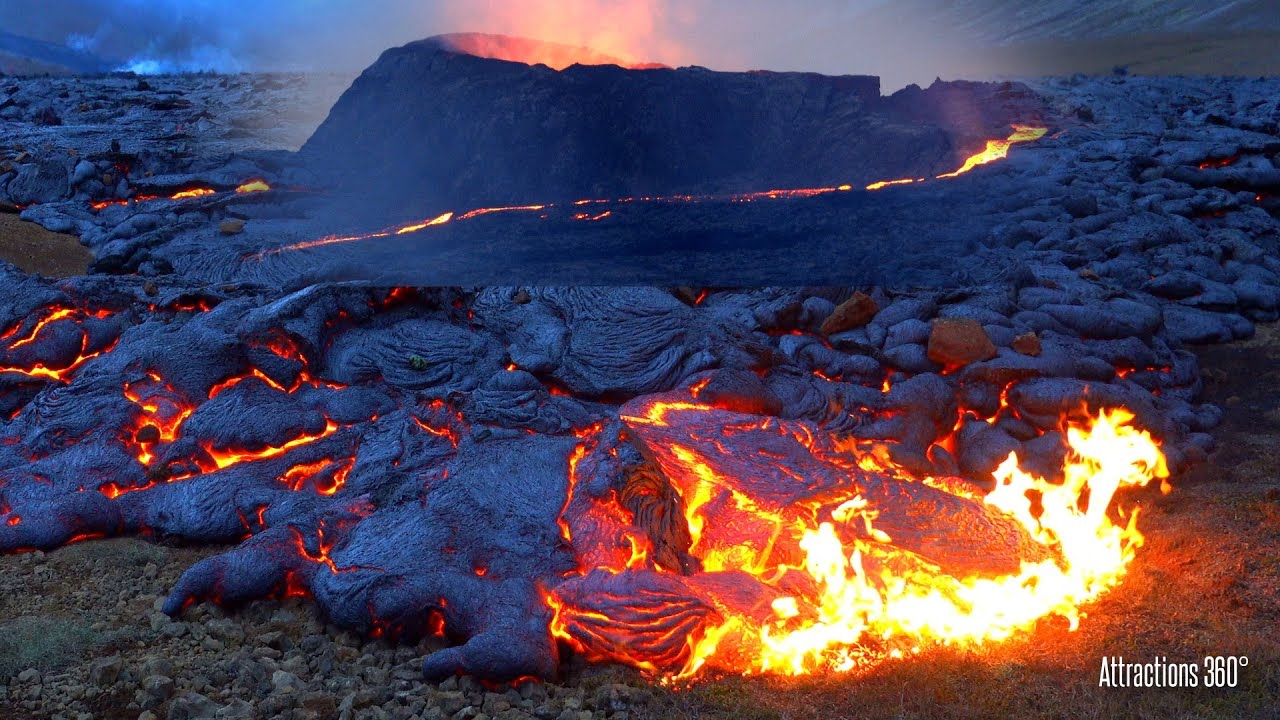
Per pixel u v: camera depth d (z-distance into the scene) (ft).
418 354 34.01
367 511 27.02
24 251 47.50
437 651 22.40
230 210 51.65
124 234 49.06
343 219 50.70
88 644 22.07
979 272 44.14
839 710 21.09
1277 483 32.99
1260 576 26.68
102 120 81.76
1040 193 57.16
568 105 52.60
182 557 26.94
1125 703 21.30
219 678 21.21
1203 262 52.47
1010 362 36.09
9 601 24.06
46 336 34.68
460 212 49.55
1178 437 36.01
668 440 30.25
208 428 30.35
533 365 33.94
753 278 41.22
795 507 27.99
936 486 30.42
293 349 33.60
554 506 26.96
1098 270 50.37
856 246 45.91
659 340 34.91
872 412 35.32
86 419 30.73
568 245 43.70
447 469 28.58
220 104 91.61
